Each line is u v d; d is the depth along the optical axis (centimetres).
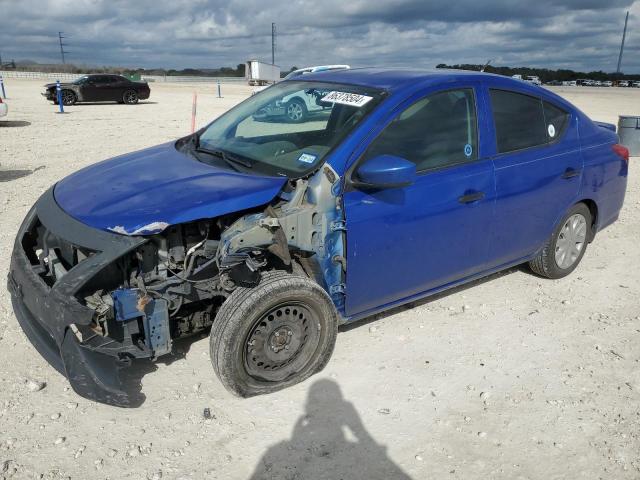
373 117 361
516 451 306
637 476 290
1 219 650
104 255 297
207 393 345
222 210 320
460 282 436
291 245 331
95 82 2444
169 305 325
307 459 295
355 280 361
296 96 423
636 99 3778
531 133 451
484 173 407
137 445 300
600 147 508
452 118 399
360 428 319
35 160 1025
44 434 306
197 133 465
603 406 346
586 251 606
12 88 3675
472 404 344
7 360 372
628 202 812
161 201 320
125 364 324
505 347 407
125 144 1245
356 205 346
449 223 392
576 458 302
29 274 332
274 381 343
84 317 290
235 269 313
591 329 438
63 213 330
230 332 312
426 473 288
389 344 404
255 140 409
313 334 350
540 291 499
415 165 339
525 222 450
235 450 300
